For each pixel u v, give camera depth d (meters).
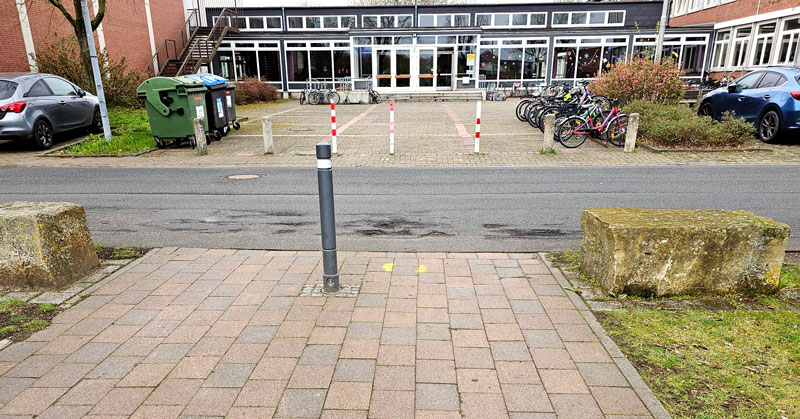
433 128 15.55
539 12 31.84
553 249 5.13
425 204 7.00
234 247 5.23
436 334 3.39
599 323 3.52
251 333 3.43
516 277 4.34
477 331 3.43
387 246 5.24
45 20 18.38
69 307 3.82
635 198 7.21
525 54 29.75
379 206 6.92
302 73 30.89
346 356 3.13
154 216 6.48
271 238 5.53
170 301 3.92
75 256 4.34
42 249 4.03
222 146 12.48
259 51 30.66
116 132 13.77
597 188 7.87
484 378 2.90
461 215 6.43
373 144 12.56
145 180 8.77
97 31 21.31
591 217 4.19
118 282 4.29
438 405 2.67
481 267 4.58
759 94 11.80
